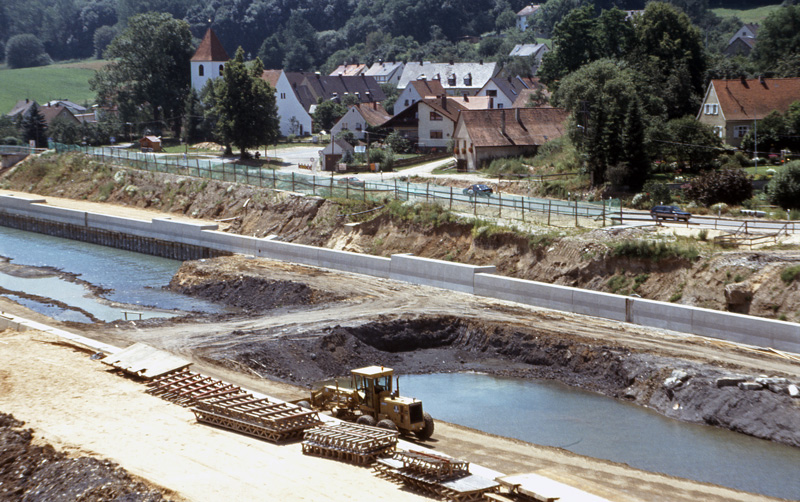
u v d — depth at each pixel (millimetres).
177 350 41188
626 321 44281
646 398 35500
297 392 35406
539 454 29031
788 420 31391
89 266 70562
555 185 76312
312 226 70250
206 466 26906
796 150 82938
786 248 46406
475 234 57812
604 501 23469
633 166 72500
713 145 79625
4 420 31219
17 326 46844
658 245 48312
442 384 38531
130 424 31000
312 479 25797
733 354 37844
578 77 85812
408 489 25125
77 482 25734
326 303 50875
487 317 45406
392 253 62062
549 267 52469
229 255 68812
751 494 26078
